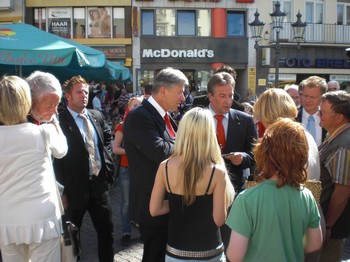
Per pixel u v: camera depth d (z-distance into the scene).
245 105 5.71
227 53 21.20
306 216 2.10
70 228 2.84
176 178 2.58
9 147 2.55
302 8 21.83
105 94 17.94
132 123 3.05
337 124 2.97
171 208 2.63
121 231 5.74
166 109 3.16
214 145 2.59
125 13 20.59
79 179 3.78
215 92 3.70
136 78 20.75
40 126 2.73
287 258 2.06
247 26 21.22
